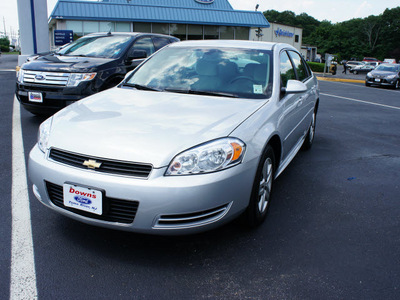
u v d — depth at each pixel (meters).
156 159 2.19
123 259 2.42
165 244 2.61
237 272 2.33
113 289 2.12
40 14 14.34
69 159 2.35
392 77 19.23
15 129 5.61
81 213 2.35
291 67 4.07
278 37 51.12
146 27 25.98
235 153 2.35
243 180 2.41
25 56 13.85
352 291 2.18
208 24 27.25
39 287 2.11
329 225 3.02
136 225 2.22
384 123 8.04
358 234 2.89
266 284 2.22
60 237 2.65
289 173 4.31
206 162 2.24
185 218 2.21
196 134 2.37
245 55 3.61
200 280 2.24
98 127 2.50
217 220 2.33
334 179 4.17
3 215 2.94
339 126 7.50
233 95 3.16
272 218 3.09
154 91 3.31
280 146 3.16
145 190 2.14
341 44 88.75
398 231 2.97
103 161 2.25
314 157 5.07
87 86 5.57
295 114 3.74
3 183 3.57
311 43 98.25
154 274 2.28
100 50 6.64
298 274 2.33
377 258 2.55
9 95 8.88
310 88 4.67
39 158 2.50
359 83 23.27
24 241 2.57
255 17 28.92
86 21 24.06
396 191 3.87
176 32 27.03
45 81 5.54
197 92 3.23
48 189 2.47
